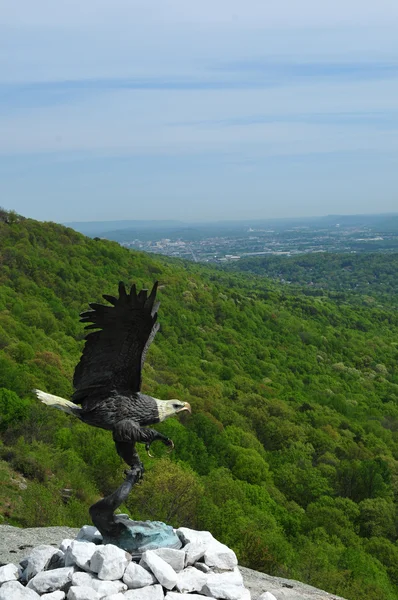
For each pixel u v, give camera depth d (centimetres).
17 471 3794
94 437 4600
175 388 7931
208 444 6219
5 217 11856
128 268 12538
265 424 7912
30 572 1352
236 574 1347
